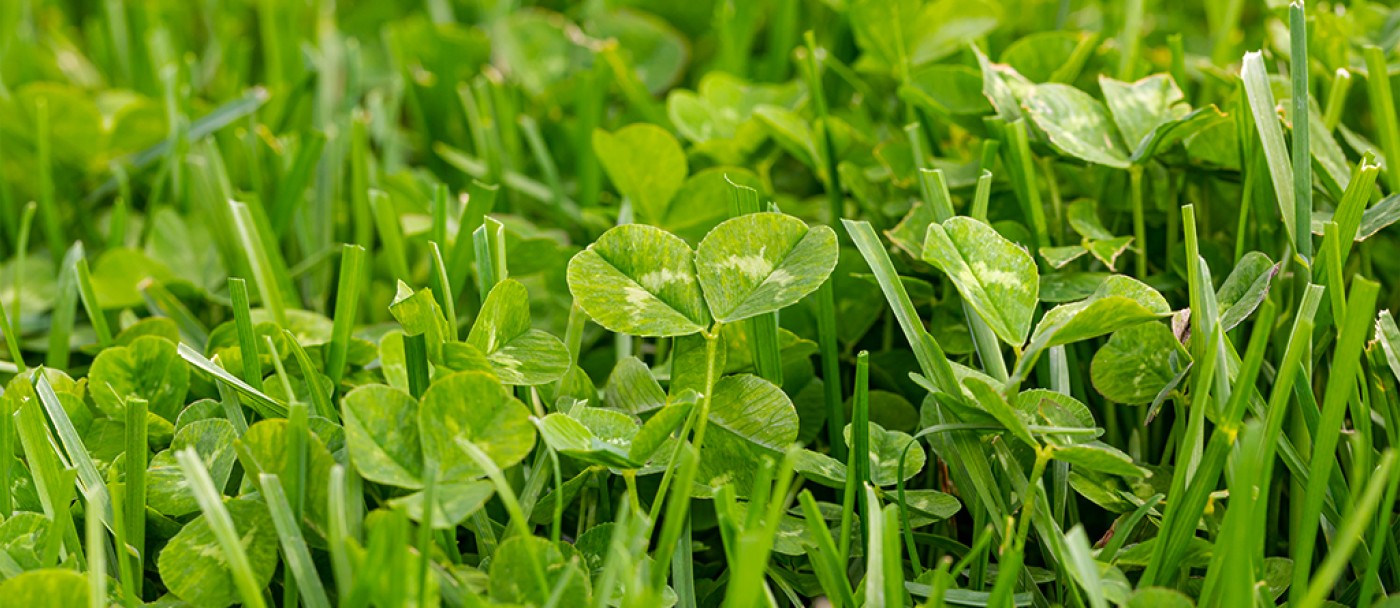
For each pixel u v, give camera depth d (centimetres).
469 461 45
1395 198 49
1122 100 51
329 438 47
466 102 62
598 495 49
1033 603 47
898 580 45
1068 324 45
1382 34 56
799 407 51
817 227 47
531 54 70
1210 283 46
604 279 47
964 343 51
